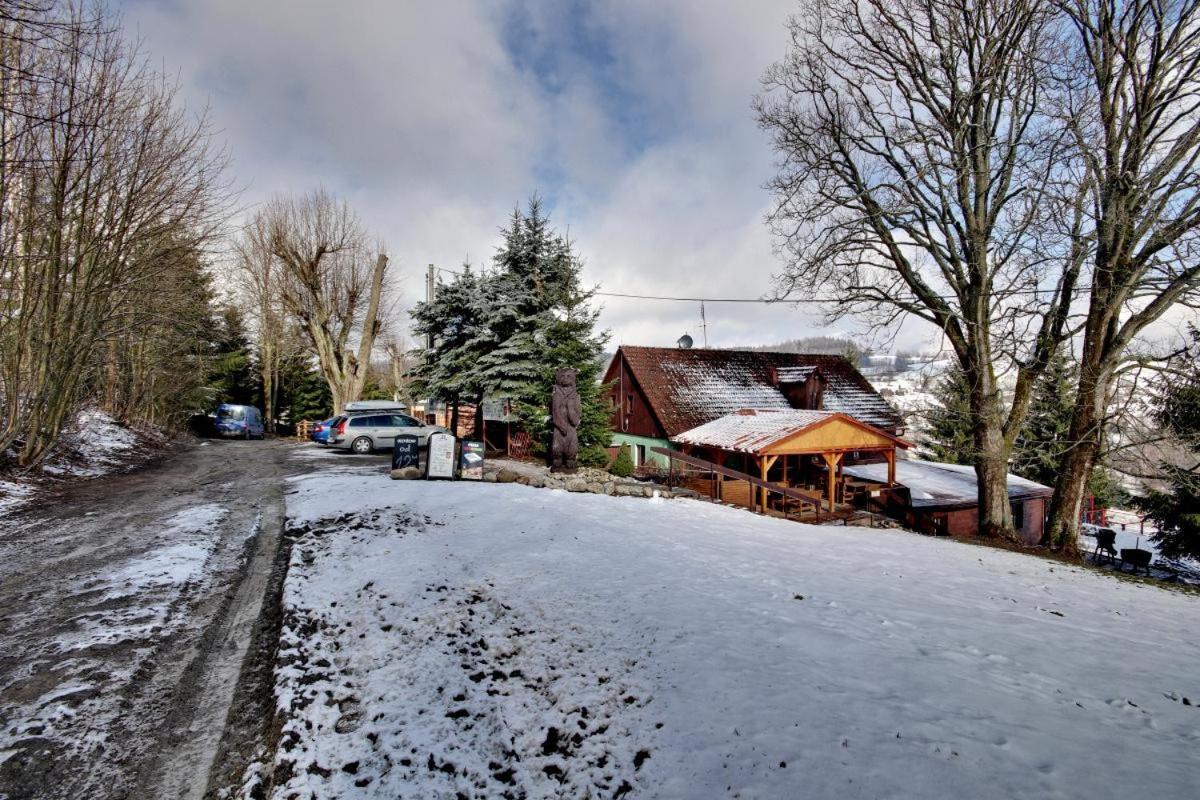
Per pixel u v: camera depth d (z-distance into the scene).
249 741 3.83
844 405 26.45
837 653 4.59
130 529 8.42
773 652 4.55
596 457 20.92
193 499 10.66
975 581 7.82
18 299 11.98
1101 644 5.42
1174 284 11.29
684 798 2.95
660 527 9.14
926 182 13.63
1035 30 12.46
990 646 5.08
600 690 4.07
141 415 23.33
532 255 21.86
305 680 4.38
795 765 3.12
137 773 3.47
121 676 4.47
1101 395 12.43
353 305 30.55
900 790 2.90
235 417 28.84
